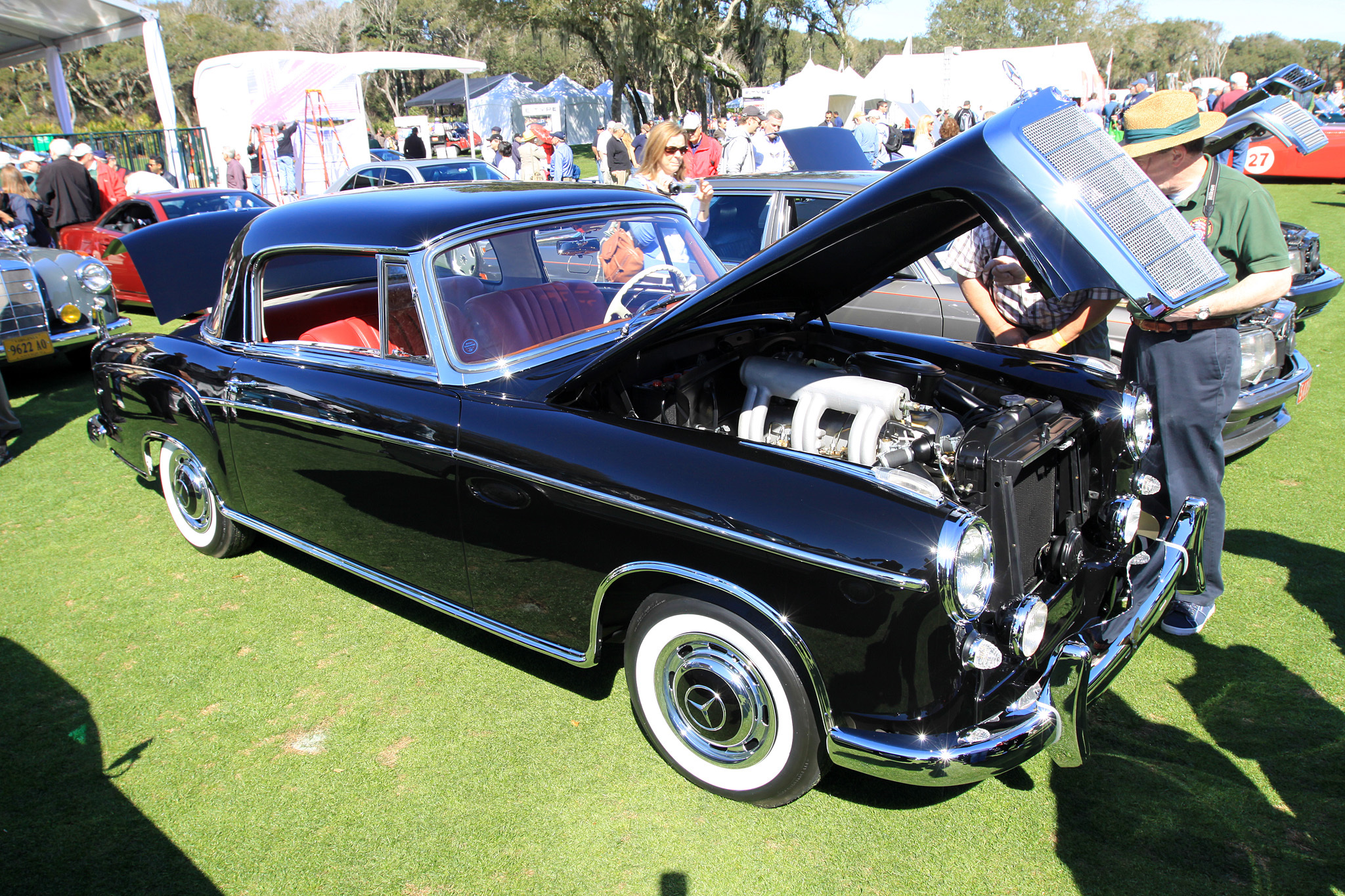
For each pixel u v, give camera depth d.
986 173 2.07
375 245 2.84
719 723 2.32
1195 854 2.17
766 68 49.91
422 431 2.66
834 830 2.29
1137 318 2.95
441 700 2.88
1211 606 3.11
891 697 1.99
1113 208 2.02
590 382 2.61
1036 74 22.56
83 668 3.11
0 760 2.65
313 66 15.99
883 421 2.45
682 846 2.25
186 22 61.31
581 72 62.09
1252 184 2.70
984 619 2.19
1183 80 88.12
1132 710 2.74
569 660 2.56
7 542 4.10
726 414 3.02
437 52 66.19
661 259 3.32
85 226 9.71
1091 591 2.58
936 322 4.71
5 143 15.87
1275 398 4.02
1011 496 2.19
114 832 2.35
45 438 5.52
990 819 2.31
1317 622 3.16
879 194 2.20
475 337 2.77
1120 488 2.76
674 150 5.08
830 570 1.97
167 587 3.67
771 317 3.31
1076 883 2.09
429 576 2.86
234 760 2.62
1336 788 2.38
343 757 2.62
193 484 3.76
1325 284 5.37
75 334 6.32
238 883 2.17
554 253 3.04
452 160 12.07
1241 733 2.61
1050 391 2.79
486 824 2.34
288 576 3.76
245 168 15.59
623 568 2.31
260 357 3.26
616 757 2.59
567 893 2.12
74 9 14.41
